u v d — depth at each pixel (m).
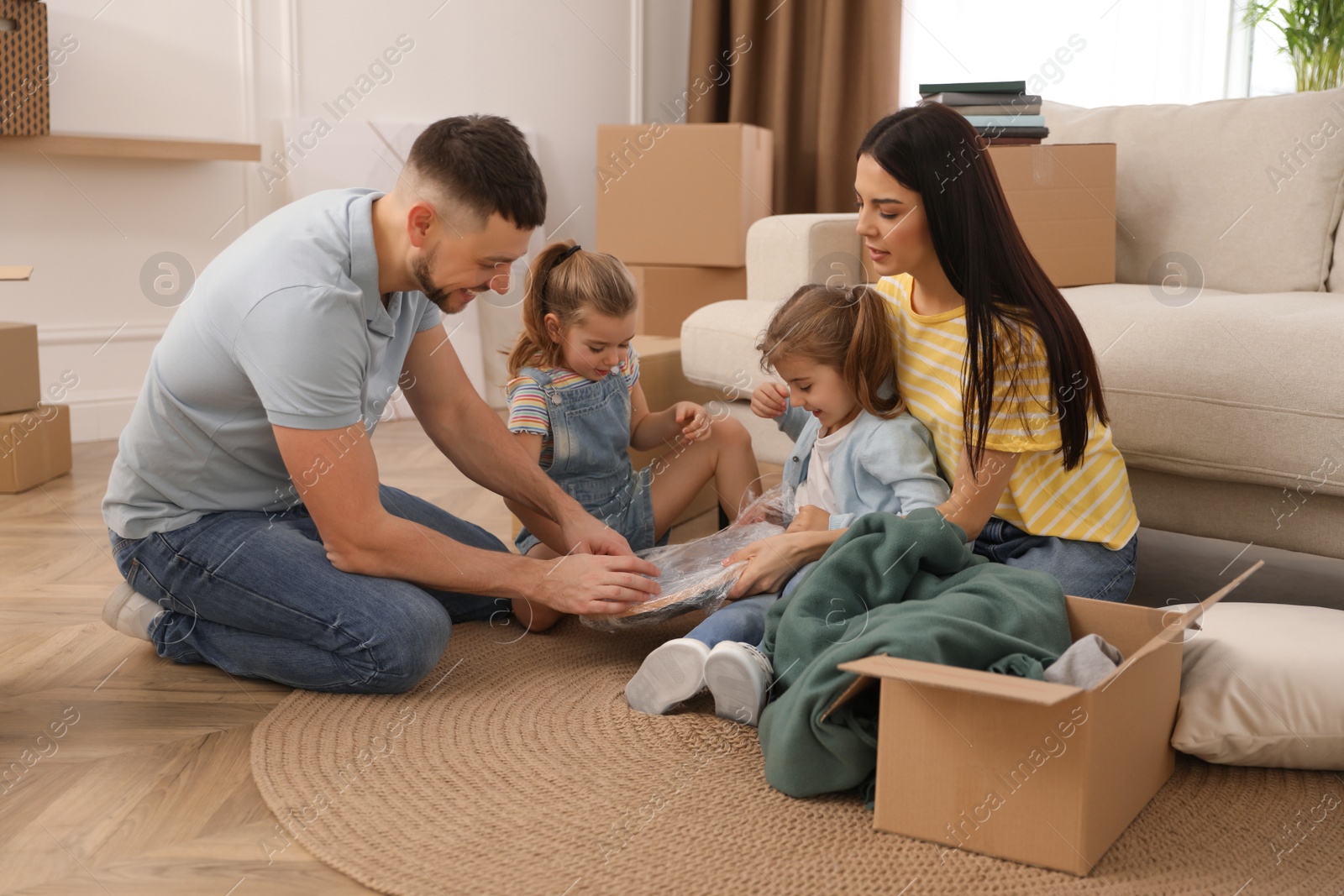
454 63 3.38
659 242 2.83
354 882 0.97
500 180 1.22
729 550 1.57
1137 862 1.00
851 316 1.46
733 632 1.31
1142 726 1.08
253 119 3.07
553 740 1.24
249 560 1.34
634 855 1.00
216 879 0.97
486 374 3.45
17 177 2.79
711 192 2.76
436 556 1.36
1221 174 2.06
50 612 1.67
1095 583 1.43
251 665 1.39
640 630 1.60
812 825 1.06
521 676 1.42
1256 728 1.15
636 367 1.80
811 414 1.65
